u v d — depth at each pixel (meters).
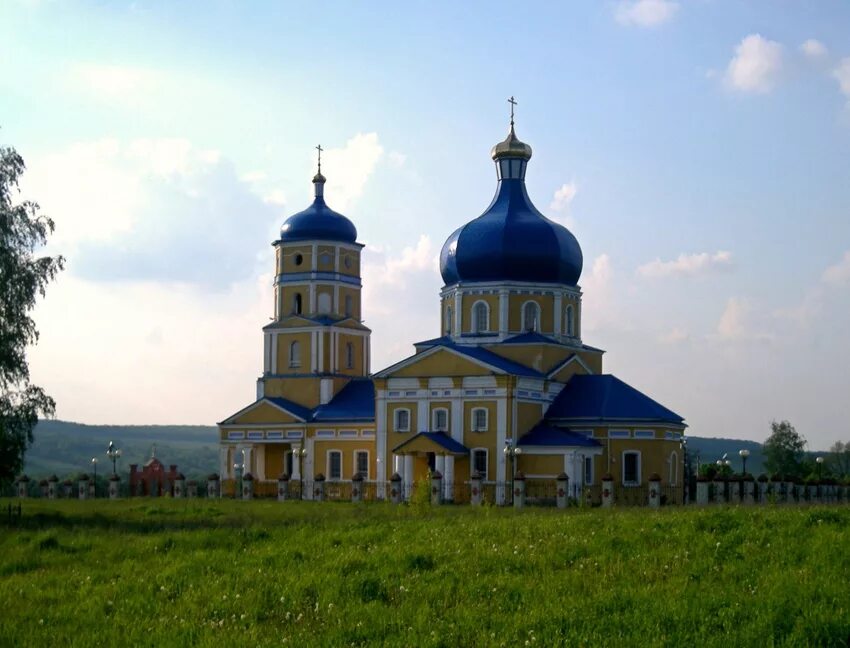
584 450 87.69
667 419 90.06
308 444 104.31
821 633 23.91
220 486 105.81
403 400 94.25
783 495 80.06
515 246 96.06
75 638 26.38
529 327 96.25
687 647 23.56
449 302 99.19
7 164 66.38
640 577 30.02
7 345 63.03
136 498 93.19
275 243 110.50
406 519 50.06
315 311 108.06
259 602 29.42
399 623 26.23
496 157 100.19
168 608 29.33
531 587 29.28
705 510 44.09
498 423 90.12
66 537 45.44
